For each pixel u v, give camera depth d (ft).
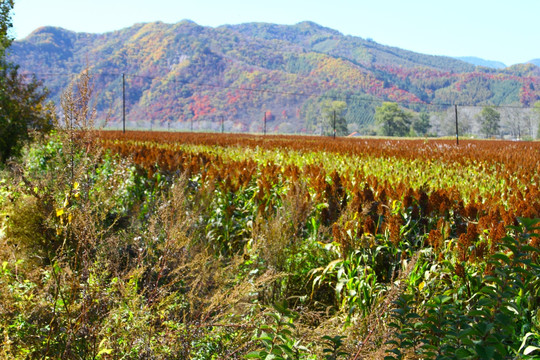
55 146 29.94
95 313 10.28
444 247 16.28
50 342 9.52
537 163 47.65
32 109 52.19
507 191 29.40
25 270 12.44
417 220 19.51
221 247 21.53
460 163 50.57
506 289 8.93
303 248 18.70
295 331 11.56
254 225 21.34
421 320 9.57
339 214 21.84
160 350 9.81
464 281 13.69
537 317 11.76
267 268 16.66
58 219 12.96
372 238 17.31
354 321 13.44
